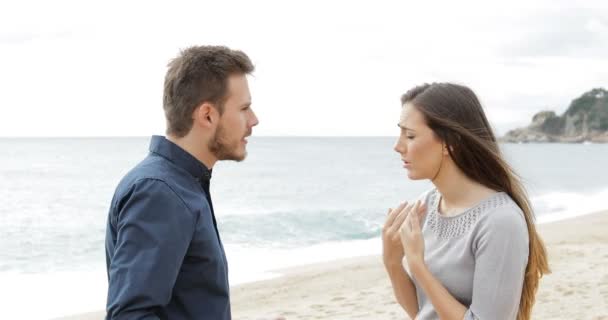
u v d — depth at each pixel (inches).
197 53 79.8
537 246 88.8
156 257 70.3
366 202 1101.1
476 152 86.4
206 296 77.6
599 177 1921.8
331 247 570.9
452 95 87.6
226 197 1203.9
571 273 332.8
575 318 249.0
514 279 80.7
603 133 7588.6
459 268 86.2
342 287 362.6
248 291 366.9
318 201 1120.8
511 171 87.8
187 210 74.3
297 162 2672.2
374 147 5226.4
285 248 578.2
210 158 81.5
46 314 334.0
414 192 1322.6
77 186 1376.7
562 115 7864.2
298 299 338.3
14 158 2751.0
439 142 87.4
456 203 89.9
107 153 3444.9
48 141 6707.7
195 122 79.3
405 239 87.1
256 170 2107.5
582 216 708.0
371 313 294.7
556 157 3841.0
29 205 1004.6
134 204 72.8
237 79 80.5
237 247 591.2
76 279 443.2
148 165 77.3
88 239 666.2
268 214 871.1
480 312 80.8
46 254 573.9
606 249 419.2
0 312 339.9
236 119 80.4
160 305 71.0
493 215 83.0
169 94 80.1
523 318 89.8
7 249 600.1
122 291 69.2
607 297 275.1
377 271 406.9
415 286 98.3
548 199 1070.4
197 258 76.2
